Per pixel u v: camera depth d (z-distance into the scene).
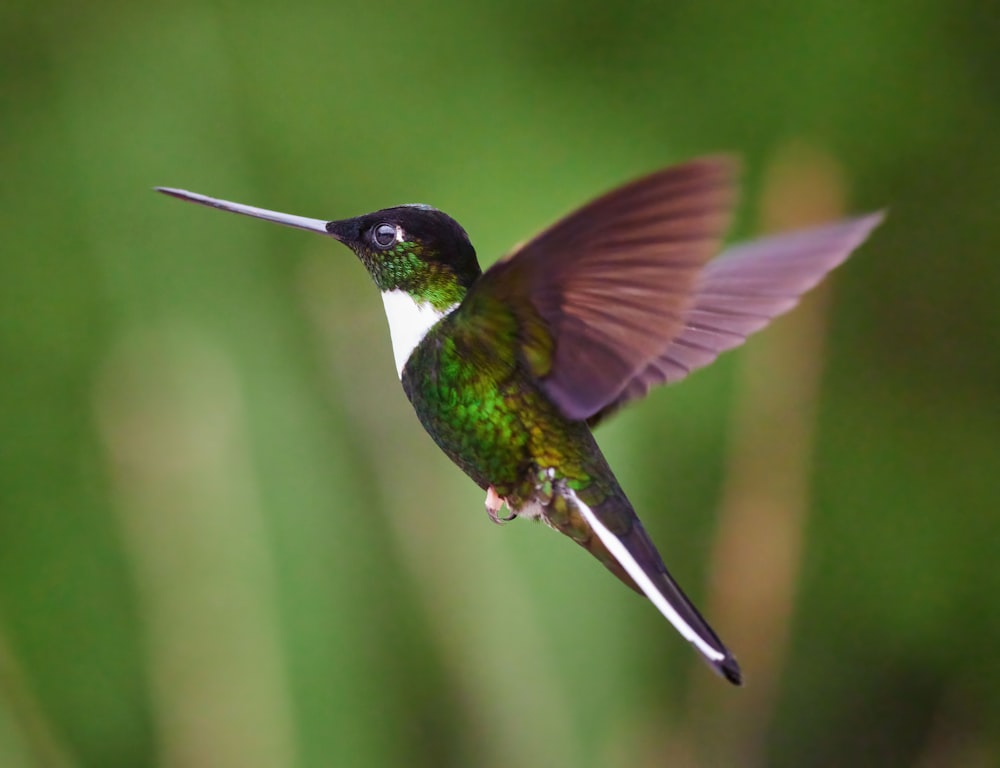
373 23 3.34
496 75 3.34
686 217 3.08
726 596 3.35
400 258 3.16
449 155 3.33
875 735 3.39
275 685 3.28
